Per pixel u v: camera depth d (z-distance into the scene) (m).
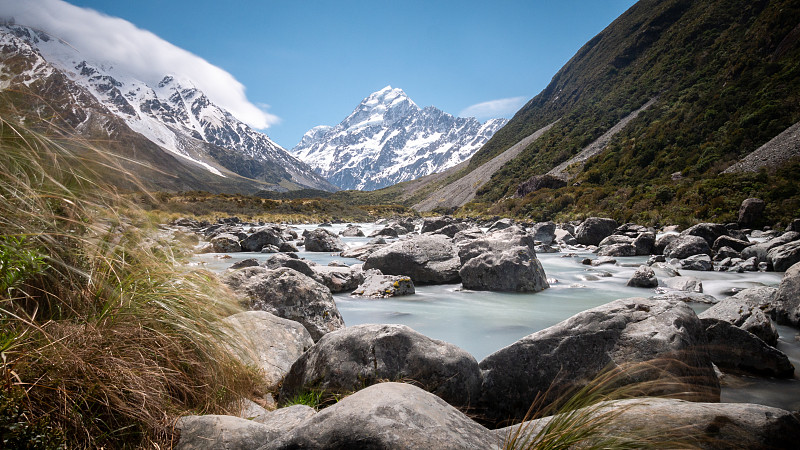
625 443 1.80
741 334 5.16
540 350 3.72
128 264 2.72
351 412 1.88
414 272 11.97
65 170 2.69
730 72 55.31
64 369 1.86
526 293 10.50
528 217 52.34
